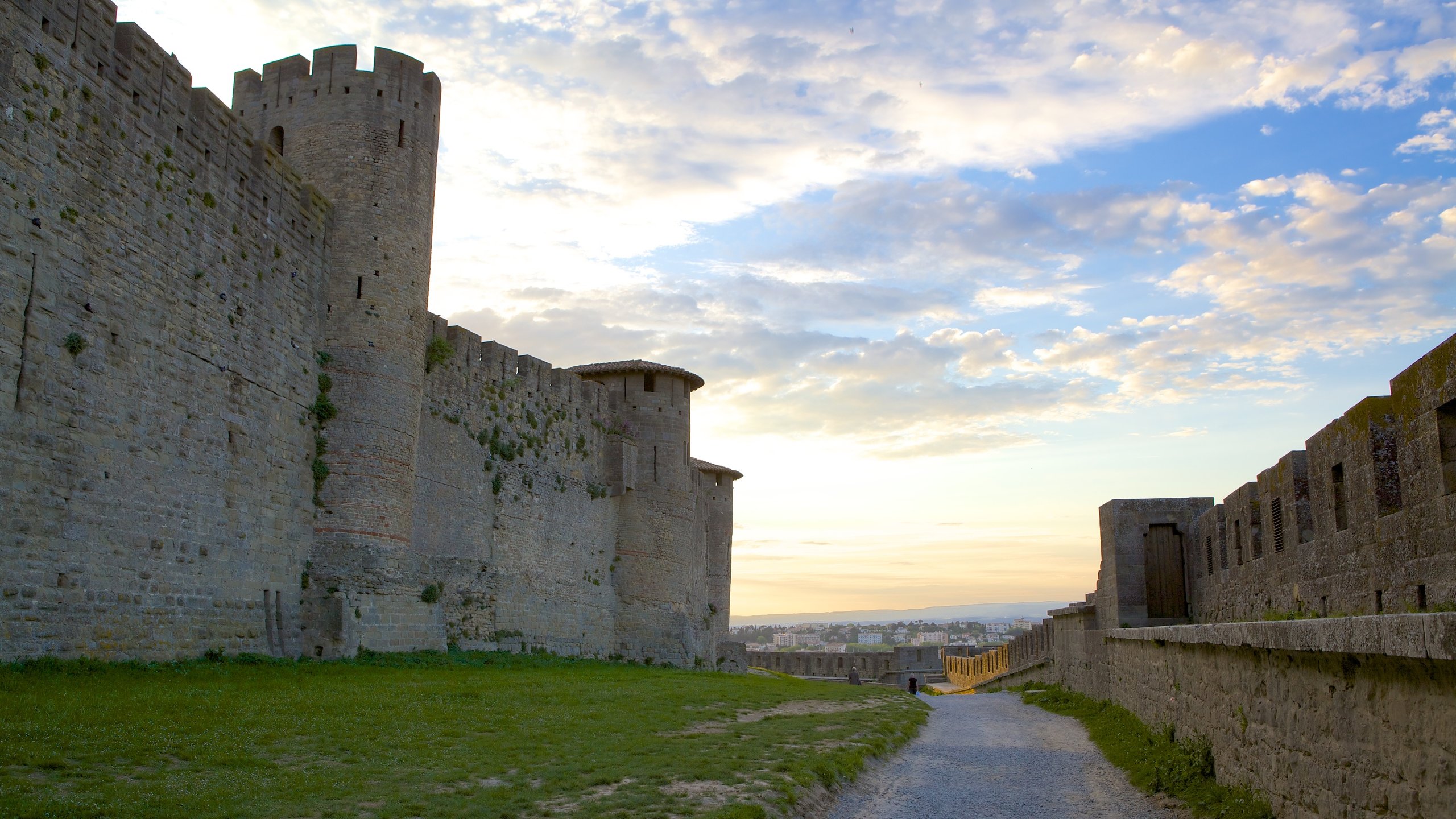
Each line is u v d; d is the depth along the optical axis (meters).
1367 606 15.79
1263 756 14.12
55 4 23.03
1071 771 21.62
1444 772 8.96
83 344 23.50
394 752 16.47
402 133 37.66
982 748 25.48
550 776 15.50
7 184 21.44
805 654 104.69
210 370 28.62
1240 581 25.84
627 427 59.47
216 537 28.59
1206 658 17.48
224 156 29.78
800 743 21.34
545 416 51.84
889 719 29.19
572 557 52.97
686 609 59.41
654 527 58.69
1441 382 12.85
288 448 32.75
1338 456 17.06
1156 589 34.19
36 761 13.60
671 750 18.61
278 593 31.69
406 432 36.38
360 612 33.53
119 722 16.55
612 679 34.22
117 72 25.19
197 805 12.31
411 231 37.44
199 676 24.09
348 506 34.41
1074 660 41.44
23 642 21.41
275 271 32.31
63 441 22.84
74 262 23.39
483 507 45.81
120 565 24.56
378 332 35.91
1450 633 8.37
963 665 83.44
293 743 16.69
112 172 24.83
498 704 23.16
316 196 35.09
